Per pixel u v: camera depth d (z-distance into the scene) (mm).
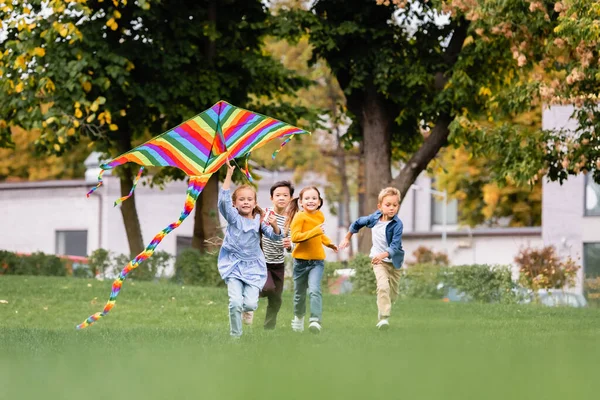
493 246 71062
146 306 30000
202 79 43344
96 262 43469
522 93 33781
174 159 16312
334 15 44625
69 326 26281
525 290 39281
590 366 9297
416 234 75438
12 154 92938
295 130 16891
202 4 44781
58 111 39594
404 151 49781
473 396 6965
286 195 19516
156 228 66188
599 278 43531
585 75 31438
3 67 40031
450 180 75562
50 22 39812
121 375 8930
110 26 40156
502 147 36562
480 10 33406
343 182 86500
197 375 8820
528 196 74375
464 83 41812
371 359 9914
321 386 7656
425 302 30984
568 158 34062
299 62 80312
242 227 16781
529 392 7195
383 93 44750
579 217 56812
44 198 66938
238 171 45281
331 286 38031
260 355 11586
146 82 42656
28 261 43844
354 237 98125
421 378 8086
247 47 46438
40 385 8234
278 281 19906
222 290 33625
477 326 19203
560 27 29328
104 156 46625
